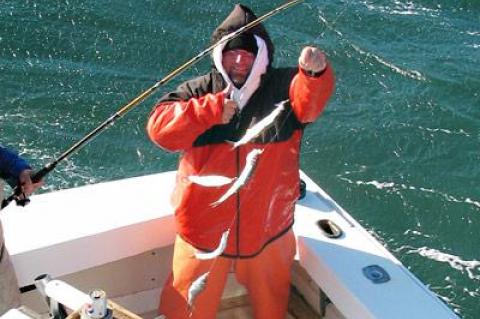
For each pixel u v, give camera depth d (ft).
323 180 39.04
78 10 54.19
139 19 54.13
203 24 54.34
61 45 51.01
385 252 10.21
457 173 39.60
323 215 11.07
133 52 51.11
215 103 8.45
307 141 41.63
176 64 50.65
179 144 8.88
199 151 9.20
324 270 9.97
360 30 53.98
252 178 9.07
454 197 37.68
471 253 34.04
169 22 54.24
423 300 9.26
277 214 9.59
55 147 41.32
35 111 44.32
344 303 9.59
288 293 10.33
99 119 44.16
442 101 45.98
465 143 42.14
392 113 44.70
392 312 9.04
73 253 10.03
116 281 10.90
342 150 41.11
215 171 9.19
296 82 8.61
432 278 32.35
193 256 9.61
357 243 10.40
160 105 9.12
